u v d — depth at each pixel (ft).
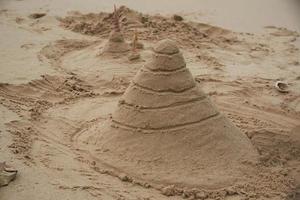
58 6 60.70
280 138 25.53
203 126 22.67
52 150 23.72
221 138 22.70
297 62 43.16
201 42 47.39
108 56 41.06
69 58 41.63
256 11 61.67
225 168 21.76
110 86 35.27
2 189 19.63
